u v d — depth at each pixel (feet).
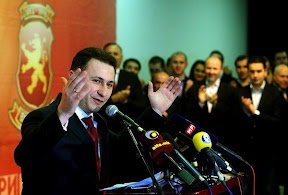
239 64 24.06
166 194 8.32
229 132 19.16
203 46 30.07
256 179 19.21
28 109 15.56
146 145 8.34
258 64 19.29
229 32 31.55
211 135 9.70
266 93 19.33
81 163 8.54
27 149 7.91
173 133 9.82
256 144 19.01
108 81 8.71
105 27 18.31
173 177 9.30
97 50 8.82
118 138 9.71
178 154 8.35
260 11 32.96
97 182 8.64
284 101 19.44
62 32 16.60
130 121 8.84
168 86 9.86
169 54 28.14
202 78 24.11
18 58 15.29
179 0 28.63
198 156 9.58
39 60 15.84
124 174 9.75
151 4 27.09
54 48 16.34
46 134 7.75
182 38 28.84
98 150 9.00
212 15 30.55
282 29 32.86
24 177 8.46
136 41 26.50
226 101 19.52
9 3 15.07
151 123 9.69
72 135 8.56
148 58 27.12
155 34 27.40
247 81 24.04
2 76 14.92
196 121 19.35
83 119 8.83
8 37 15.06
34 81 15.70
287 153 19.53
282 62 28.22
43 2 15.96
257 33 32.81
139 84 19.84
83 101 8.70
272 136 19.04
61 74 16.53
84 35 17.46
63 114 7.81
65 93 7.70
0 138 14.83
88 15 17.58
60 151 8.40
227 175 10.07
